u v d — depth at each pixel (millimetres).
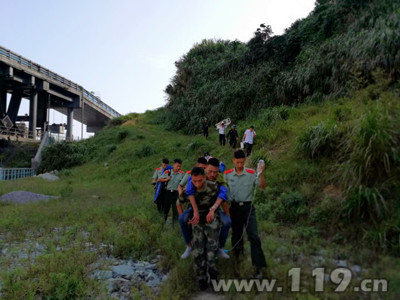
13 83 26922
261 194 6395
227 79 20219
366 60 9875
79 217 6832
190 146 14609
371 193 4434
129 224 5875
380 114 5180
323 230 4672
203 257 3346
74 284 3332
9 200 9211
